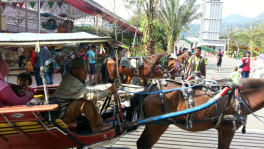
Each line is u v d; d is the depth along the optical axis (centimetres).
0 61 321
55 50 898
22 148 305
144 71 802
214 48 5184
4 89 286
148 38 1134
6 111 255
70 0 1042
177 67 867
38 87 413
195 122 336
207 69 1855
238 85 362
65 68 392
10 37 309
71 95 307
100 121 316
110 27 1530
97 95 298
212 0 5109
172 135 489
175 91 344
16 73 1154
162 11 1781
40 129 291
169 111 340
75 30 1700
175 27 1809
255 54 4128
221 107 346
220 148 362
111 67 785
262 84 368
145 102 346
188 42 5775
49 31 1744
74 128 332
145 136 354
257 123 575
